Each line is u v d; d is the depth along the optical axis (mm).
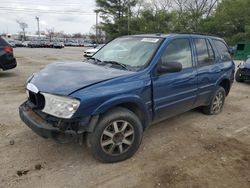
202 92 5066
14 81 9133
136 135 3678
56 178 3199
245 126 5203
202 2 48125
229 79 5961
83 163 3541
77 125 3203
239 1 41406
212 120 5465
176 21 47625
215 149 4113
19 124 4824
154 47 4137
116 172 3369
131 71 3775
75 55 27375
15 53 28359
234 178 3322
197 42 5008
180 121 5312
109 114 3414
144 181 3201
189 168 3520
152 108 3955
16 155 3684
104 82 3352
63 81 3381
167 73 4117
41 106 3383
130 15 54219
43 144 4020
